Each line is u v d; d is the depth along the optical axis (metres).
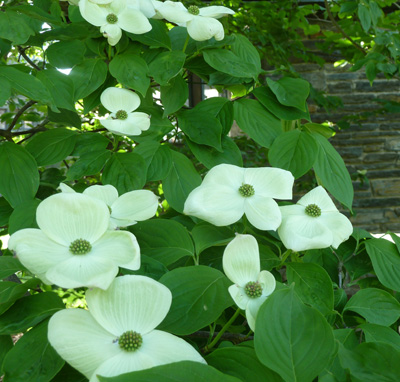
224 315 0.52
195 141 0.60
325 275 0.51
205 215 0.48
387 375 0.38
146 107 0.63
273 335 0.36
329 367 0.39
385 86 2.73
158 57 0.61
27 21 0.64
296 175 0.59
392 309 0.55
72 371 0.41
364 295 0.55
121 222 0.48
